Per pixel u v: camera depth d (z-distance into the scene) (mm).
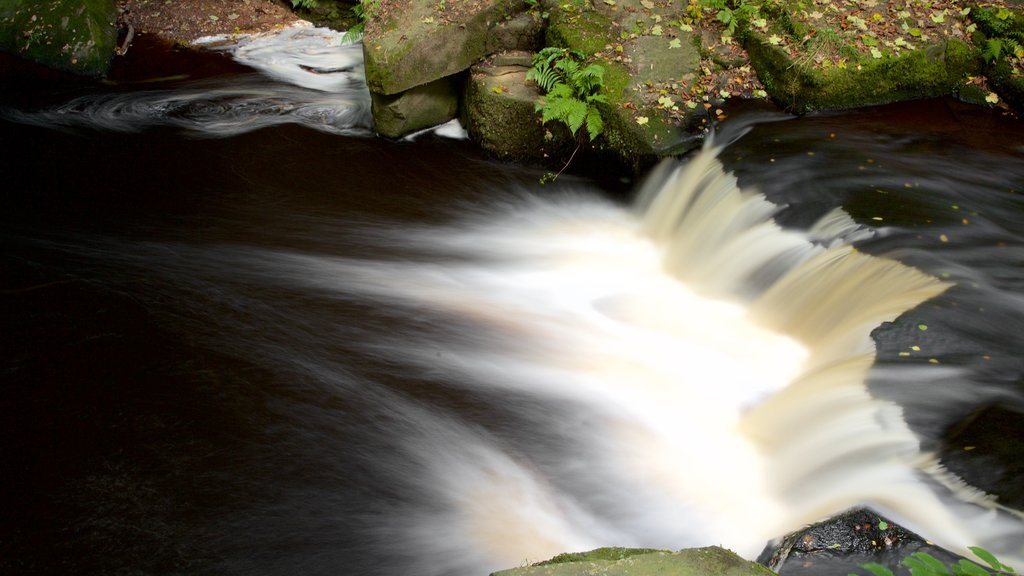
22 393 5805
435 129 9633
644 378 6188
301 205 8461
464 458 5418
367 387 5988
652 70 8453
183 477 5184
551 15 9016
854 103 8328
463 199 8648
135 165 9000
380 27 9086
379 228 8172
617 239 8055
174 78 10766
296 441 5480
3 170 8758
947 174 7148
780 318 6578
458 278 7469
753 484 5195
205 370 6082
